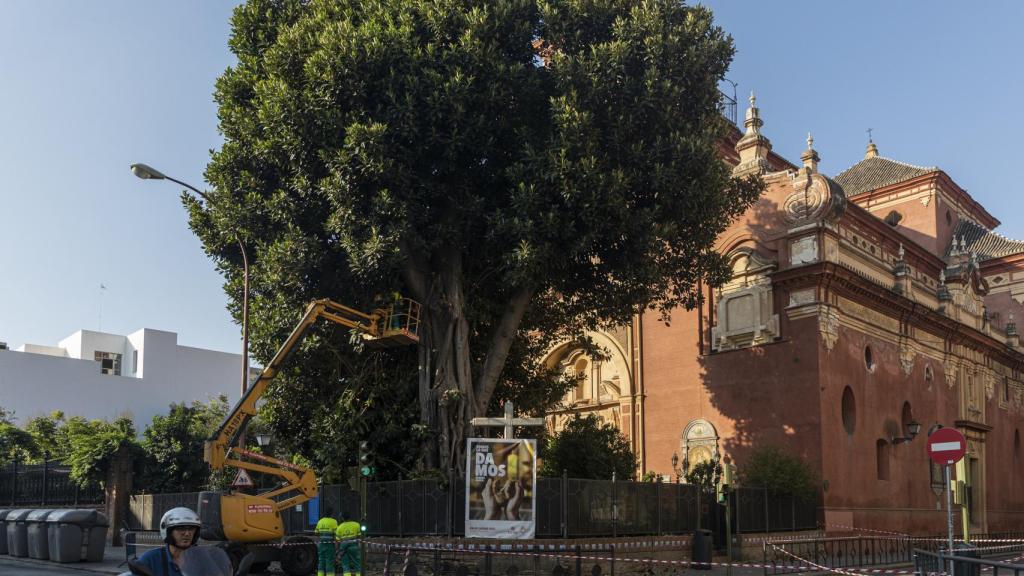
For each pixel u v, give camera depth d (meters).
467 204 21.16
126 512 31.25
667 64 21.36
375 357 24.08
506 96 20.55
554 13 21.22
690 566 22.61
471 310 23.77
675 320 33.47
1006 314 49.22
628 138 21.92
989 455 40.56
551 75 21.31
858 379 30.61
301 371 24.75
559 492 21.03
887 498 31.05
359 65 19.78
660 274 23.56
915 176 47.72
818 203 29.75
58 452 43.56
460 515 20.55
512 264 20.59
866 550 25.91
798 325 29.41
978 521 38.38
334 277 22.31
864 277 30.56
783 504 26.95
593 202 20.12
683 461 31.89
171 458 33.28
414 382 23.70
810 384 28.70
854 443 29.70
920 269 38.97
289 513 23.94
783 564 22.53
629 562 21.55
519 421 19.95
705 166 21.97
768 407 29.73
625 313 24.77
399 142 20.36
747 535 25.30
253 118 21.61
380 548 20.62
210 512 18.33
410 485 21.45
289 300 22.86
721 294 31.91
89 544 23.84
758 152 32.16
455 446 22.20
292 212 21.23
